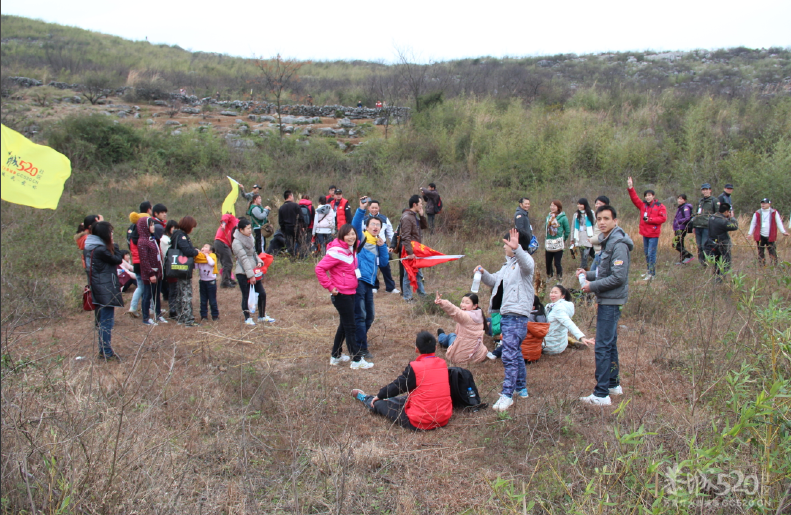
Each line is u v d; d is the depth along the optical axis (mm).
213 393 4820
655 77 32750
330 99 29844
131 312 7520
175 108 26922
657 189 15688
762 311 3596
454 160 19203
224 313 7828
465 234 12516
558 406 4477
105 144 19578
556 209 8930
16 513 2885
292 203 10773
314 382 5227
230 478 3621
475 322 5672
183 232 7098
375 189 16688
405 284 8117
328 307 7965
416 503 3402
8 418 3229
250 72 35406
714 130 18484
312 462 3803
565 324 5383
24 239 10531
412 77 27359
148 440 3637
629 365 5504
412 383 4414
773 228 9539
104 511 2900
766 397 2865
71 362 4879
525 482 3527
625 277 4496
